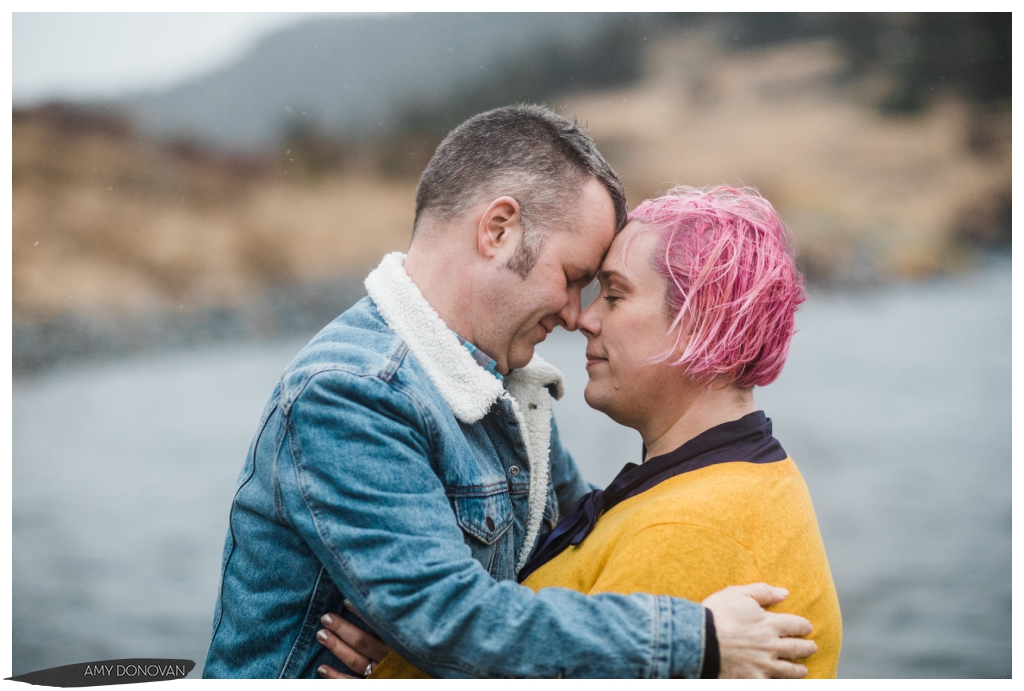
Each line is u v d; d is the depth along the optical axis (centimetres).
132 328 1020
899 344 926
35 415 798
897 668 398
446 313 117
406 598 95
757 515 101
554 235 115
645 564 99
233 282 1091
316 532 99
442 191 118
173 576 508
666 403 113
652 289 111
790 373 852
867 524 545
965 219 1167
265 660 108
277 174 1146
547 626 92
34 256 1037
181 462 682
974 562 500
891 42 1201
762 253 108
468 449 111
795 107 1205
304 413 102
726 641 91
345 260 1130
